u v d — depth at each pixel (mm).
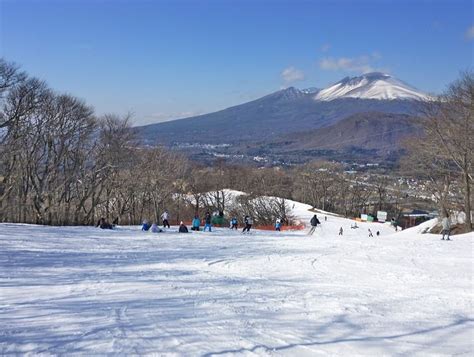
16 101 43844
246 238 30188
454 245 23469
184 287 11688
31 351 6434
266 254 20250
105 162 53625
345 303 10062
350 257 19047
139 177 58375
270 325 8133
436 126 39500
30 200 49375
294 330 7855
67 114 50219
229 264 16969
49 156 48781
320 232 50531
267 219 65562
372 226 64812
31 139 47438
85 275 13164
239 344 6996
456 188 46375
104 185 55500
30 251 18594
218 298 10391
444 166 45469
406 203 93438
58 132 49156
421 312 9367
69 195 52250
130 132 56031
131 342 6918
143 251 20688
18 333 7250
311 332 7758
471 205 42812
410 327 8195
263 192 81000
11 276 12508
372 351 6852
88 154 53094
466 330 8070
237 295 10812
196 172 78000
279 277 14023
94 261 16516
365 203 104938
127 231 33094
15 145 43406
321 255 19828
